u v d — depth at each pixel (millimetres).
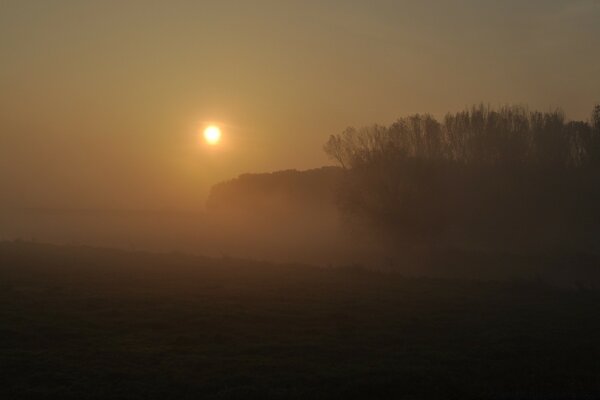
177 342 17672
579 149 57688
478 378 14180
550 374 14500
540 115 59969
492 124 60312
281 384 13609
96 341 17625
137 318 21094
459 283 33062
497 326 20750
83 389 13047
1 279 30797
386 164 57406
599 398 12688
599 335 19266
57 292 26609
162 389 13062
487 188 58062
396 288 30531
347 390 12945
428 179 56500
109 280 31234
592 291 30781
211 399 12477
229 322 20781
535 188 56812
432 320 21703
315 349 16984
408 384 13469
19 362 15047
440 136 62625
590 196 55219
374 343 17922
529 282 33062
